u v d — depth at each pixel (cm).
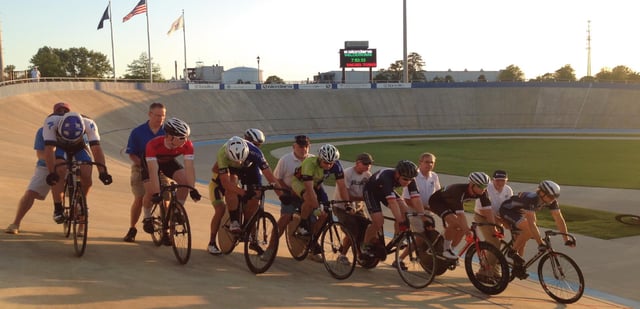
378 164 2670
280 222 625
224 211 641
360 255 660
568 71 12694
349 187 685
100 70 10338
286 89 6144
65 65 9956
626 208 1402
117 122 4025
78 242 586
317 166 607
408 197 684
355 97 6294
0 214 725
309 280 598
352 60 6450
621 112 6250
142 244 658
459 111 6309
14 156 1603
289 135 5325
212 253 650
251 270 596
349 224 668
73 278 479
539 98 6475
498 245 679
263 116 5547
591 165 2555
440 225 1113
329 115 5928
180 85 5488
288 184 674
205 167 2455
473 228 630
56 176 546
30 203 620
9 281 441
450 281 670
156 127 624
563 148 3581
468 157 2972
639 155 3078
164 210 629
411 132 5719
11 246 567
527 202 648
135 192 646
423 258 609
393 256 796
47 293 425
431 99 6438
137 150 623
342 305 507
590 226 1144
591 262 858
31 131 2644
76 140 563
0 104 2933
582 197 1598
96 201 1012
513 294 634
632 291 714
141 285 484
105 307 413
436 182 718
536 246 945
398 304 540
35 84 3619
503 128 6056
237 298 482
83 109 3891
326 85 6347
